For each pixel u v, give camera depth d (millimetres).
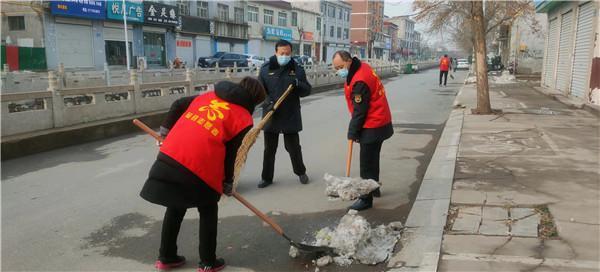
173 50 31859
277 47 5227
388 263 3355
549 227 3695
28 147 7078
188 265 3486
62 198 5031
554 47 16500
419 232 3738
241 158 3230
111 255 3664
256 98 3277
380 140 4480
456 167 5703
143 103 9828
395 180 5676
